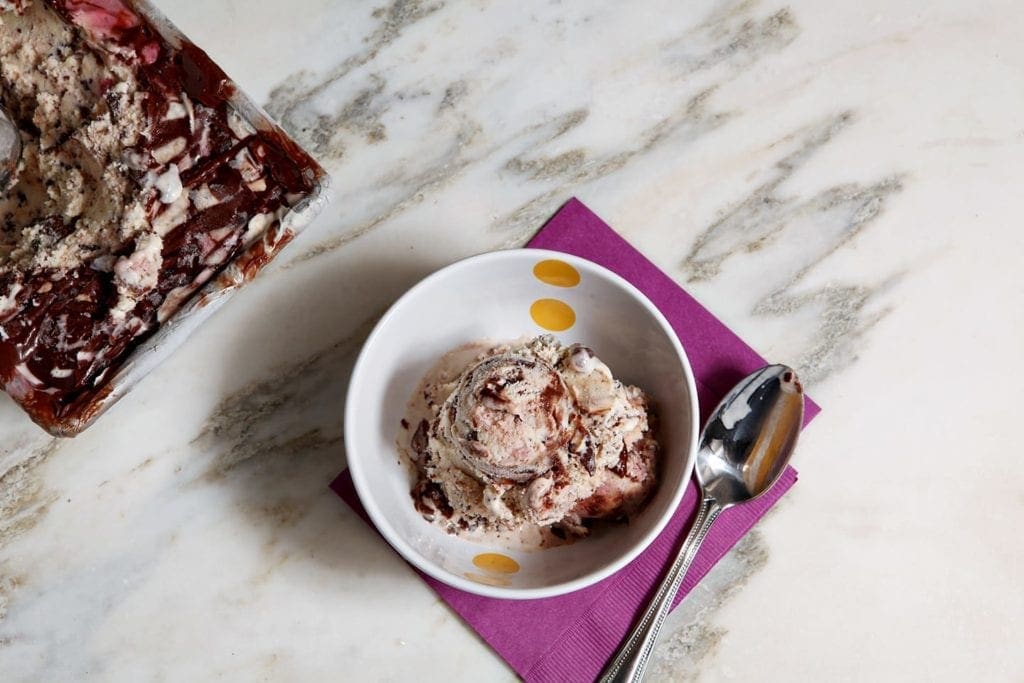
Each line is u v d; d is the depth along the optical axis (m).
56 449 0.54
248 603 0.54
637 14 0.55
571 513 0.50
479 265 0.50
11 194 0.52
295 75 0.55
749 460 0.53
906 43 0.55
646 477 0.50
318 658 0.53
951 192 0.55
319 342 0.54
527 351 0.51
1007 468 0.54
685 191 0.55
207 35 0.54
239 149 0.50
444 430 0.50
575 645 0.52
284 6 0.55
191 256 0.50
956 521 0.54
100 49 0.50
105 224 0.50
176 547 0.54
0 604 0.54
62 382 0.49
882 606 0.54
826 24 0.55
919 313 0.54
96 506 0.54
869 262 0.55
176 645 0.53
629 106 0.55
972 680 0.54
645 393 0.51
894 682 0.54
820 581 0.54
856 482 0.54
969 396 0.54
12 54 0.51
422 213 0.55
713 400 0.53
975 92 0.55
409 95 0.55
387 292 0.54
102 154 0.50
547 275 0.51
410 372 0.52
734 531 0.53
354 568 0.54
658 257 0.54
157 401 0.54
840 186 0.55
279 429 0.54
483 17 0.55
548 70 0.55
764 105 0.55
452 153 0.55
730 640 0.53
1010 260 0.55
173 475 0.54
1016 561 0.54
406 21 0.55
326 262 0.54
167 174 0.50
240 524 0.54
